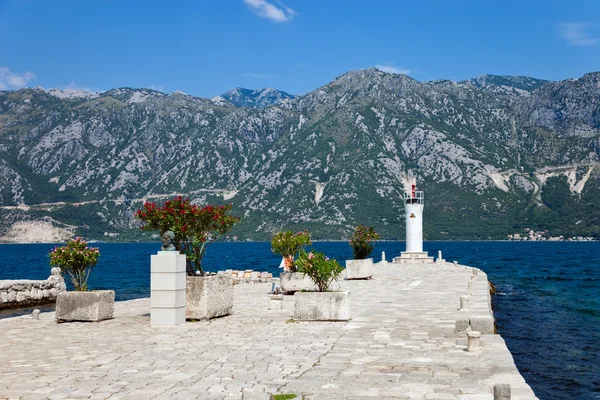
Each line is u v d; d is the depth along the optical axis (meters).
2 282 37.94
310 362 12.44
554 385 18.67
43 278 70.31
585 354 23.31
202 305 19.56
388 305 23.62
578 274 76.19
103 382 10.85
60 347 14.93
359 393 9.86
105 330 17.91
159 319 18.48
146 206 20.77
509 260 119.81
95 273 77.88
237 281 41.56
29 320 20.86
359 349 13.85
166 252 18.70
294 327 17.75
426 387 10.19
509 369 11.51
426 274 46.28
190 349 14.24
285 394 9.82
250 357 13.07
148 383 10.73
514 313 36.56
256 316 20.81
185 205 20.86
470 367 11.73
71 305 19.92
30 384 10.74
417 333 16.11
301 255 20.36
